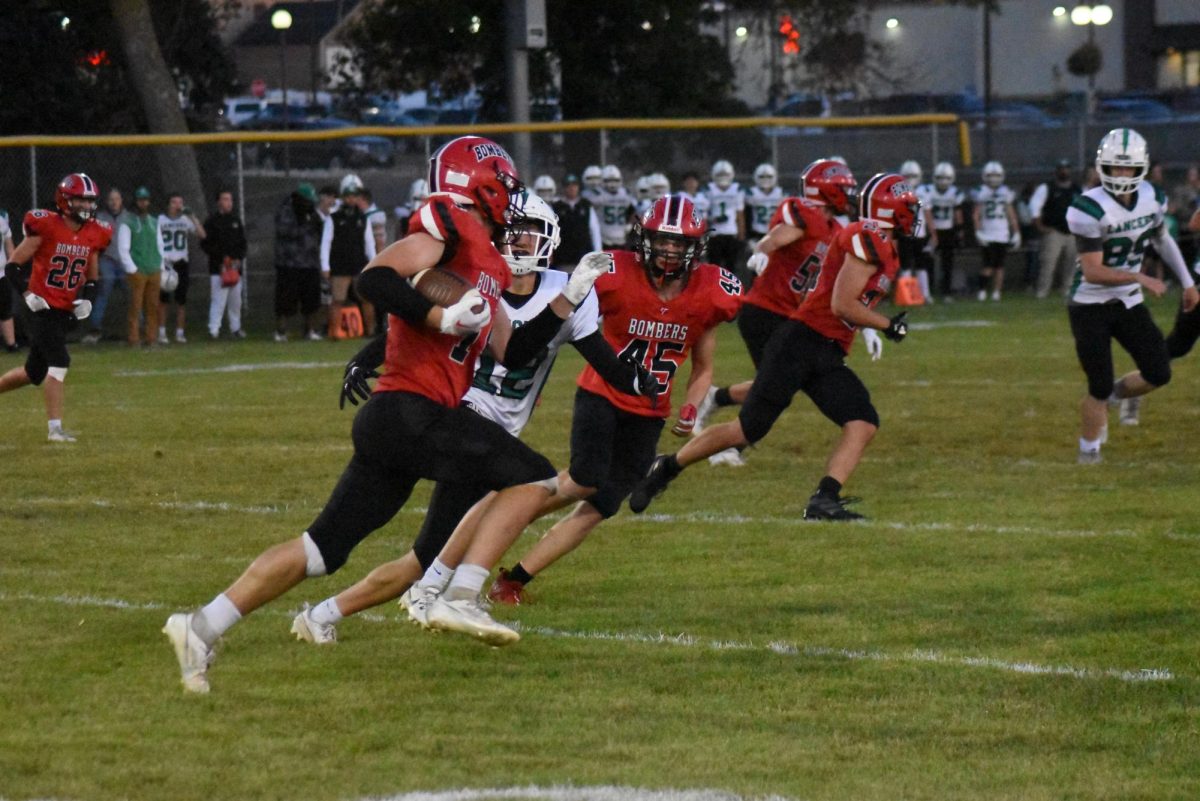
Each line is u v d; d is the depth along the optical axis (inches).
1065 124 4003.4
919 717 650.8
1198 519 1049.5
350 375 728.3
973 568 915.4
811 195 1228.5
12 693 679.7
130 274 2544.3
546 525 1054.4
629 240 893.8
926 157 3661.4
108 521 1075.3
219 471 1283.2
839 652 746.8
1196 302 1341.0
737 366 2091.5
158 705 666.8
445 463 657.6
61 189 1435.8
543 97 3895.2
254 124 5374.0
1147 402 1656.0
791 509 1112.2
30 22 3666.3
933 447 1391.5
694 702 673.6
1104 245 1251.8
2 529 1045.2
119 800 557.6
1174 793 563.8
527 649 756.0
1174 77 6353.3
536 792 562.6
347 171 3196.4
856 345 2304.4
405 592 753.6
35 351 1460.4
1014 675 706.2
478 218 670.5
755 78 5492.1
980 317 2763.3
